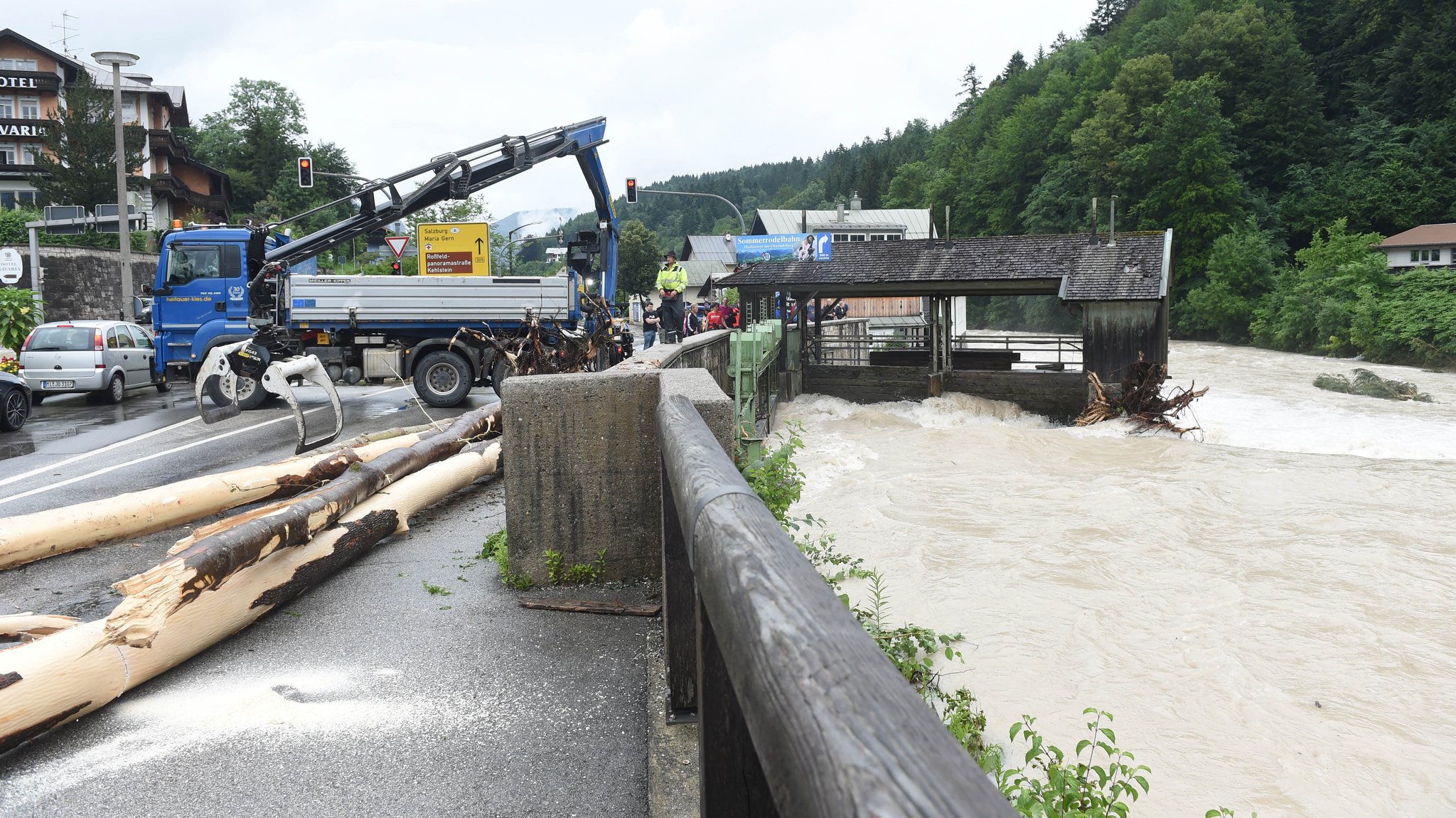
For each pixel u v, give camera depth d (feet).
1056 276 70.74
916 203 388.37
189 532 22.41
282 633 14.67
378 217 62.13
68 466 33.42
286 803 9.43
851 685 2.93
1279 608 25.70
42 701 10.71
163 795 9.65
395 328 52.70
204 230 56.29
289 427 42.68
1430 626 24.30
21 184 196.34
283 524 15.48
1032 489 43.11
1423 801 15.67
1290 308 159.84
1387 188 207.92
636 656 13.37
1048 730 17.62
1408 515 38.27
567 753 10.42
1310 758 17.11
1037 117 287.48
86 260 118.32
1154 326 67.36
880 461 51.67
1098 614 24.76
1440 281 139.23
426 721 11.32
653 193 108.17
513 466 16.55
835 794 2.44
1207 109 215.31
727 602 4.27
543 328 52.85
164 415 50.47
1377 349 129.70
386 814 9.19
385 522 20.02
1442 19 230.27
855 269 77.20
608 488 16.69
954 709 16.80
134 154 177.47
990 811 2.14
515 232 157.99
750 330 51.72
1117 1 410.11
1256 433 63.41
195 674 12.99
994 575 28.43
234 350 37.55
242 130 320.50
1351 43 258.37
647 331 85.71
